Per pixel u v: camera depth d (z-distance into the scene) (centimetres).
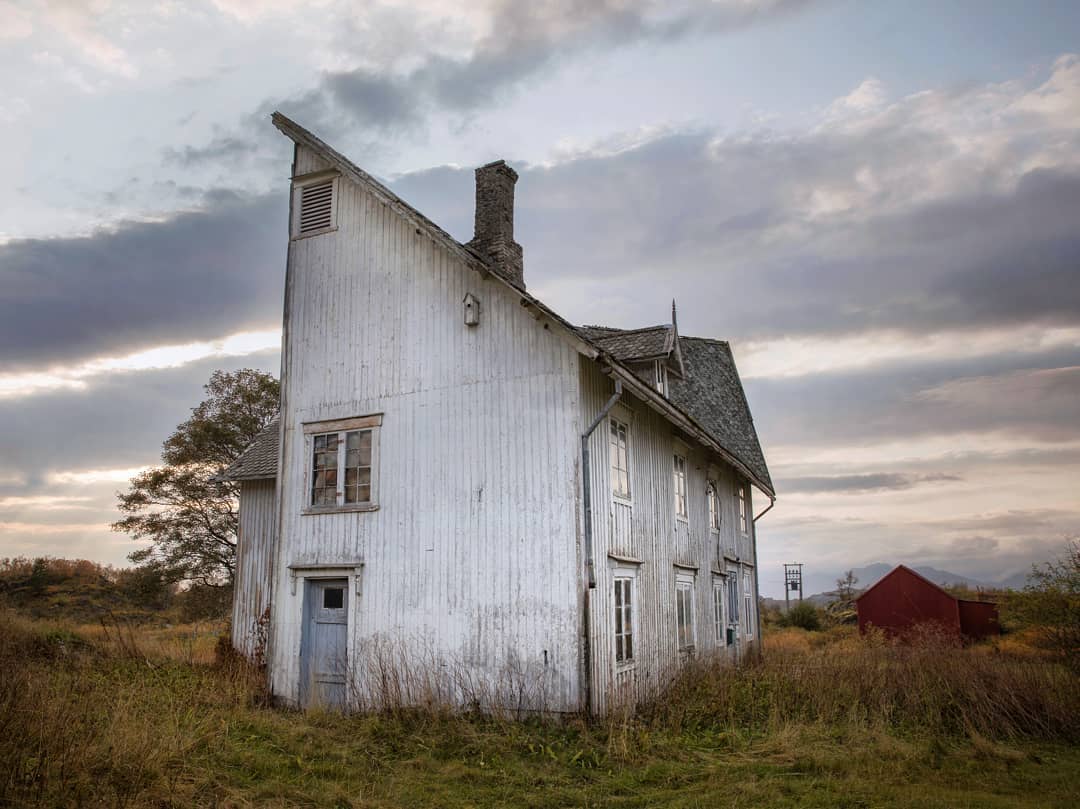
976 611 3584
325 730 1128
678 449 1802
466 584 1288
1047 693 1277
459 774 943
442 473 1344
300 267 1565
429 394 1382
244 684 1427
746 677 1521
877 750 1075
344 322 1495
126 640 1892
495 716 1166
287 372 1540
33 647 1647
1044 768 1027
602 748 1059
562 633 1198
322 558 1429
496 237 1538
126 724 875
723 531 2161
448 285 1397
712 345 2789
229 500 3722
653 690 1405
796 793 882
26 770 723
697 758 1043
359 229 1512
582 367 1283
